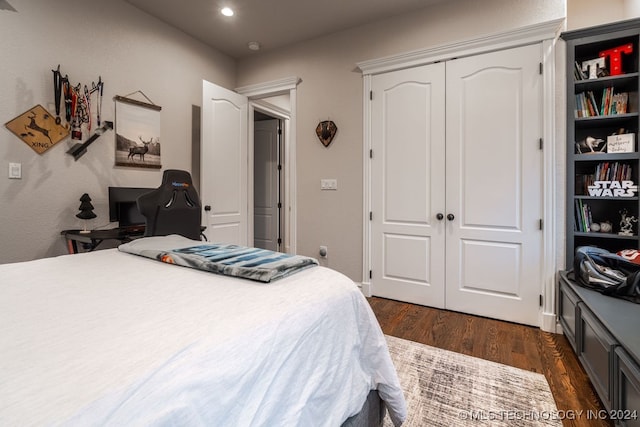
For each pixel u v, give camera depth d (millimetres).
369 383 1118
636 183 2215
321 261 3428
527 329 2434
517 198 2521
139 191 2861
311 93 3449
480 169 2648
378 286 3135
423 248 2906
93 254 1515
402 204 2984
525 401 1576
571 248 2350
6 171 2152
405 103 2939
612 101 2283
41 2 2289
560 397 1607
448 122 2760
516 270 2535
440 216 2809
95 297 912
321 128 3322
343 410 934
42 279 1091
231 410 606
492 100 2588
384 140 3055
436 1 2750
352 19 3057
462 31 2697
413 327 2463
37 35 2273
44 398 472
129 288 997
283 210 5055
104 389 496
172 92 3234
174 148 3270
